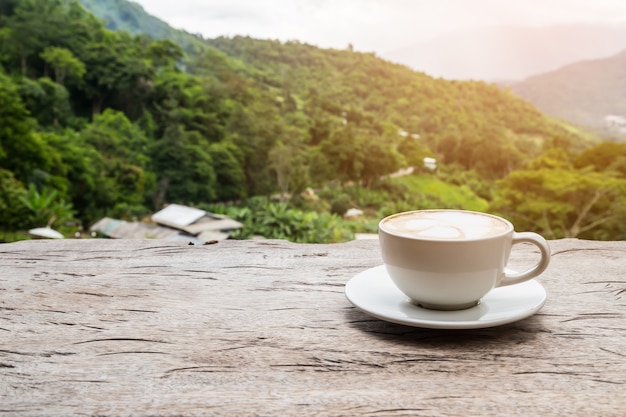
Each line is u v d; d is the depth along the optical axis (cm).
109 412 35
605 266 67
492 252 46
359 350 45
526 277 49
